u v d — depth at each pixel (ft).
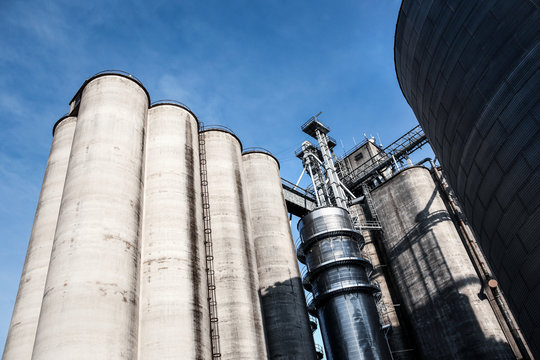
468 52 51.78
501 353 114.32
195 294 78.38
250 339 86.02
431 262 136.46
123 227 74.33
